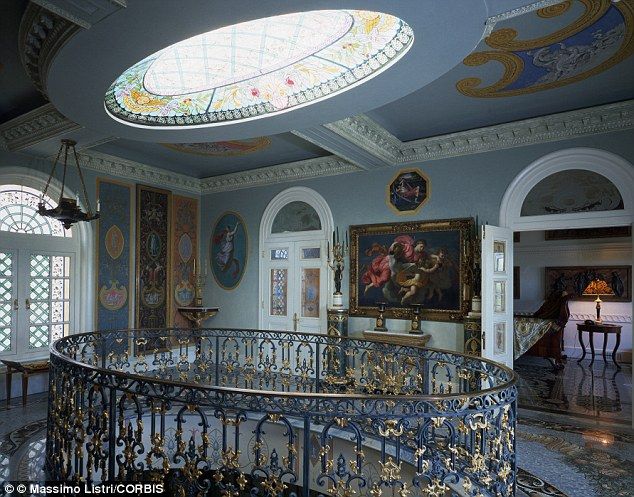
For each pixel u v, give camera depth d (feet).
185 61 18.19
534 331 34.42
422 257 25.98
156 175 32.27
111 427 11.73
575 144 21.97
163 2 10.50
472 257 24.31
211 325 35.22
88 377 12.71
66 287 27.63
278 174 31.91
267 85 18.44
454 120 23.31
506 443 11.37
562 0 11.43
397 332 25.88
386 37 14.33
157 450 11.24
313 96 17.44
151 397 11.40
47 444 14.92
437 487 10.73
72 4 10.57
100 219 28.84
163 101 19.47
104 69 13.80
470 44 13.01
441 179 25.72
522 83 18.97
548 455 16.38
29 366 22.34
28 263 25.70
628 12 13.93
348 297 28.68
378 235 27.66
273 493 10.64
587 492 13.66
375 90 16.12
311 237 30.48
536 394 25.52
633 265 20.24
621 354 39.29
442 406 11.27
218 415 10.98
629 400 24.31
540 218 22.80
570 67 17.56
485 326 21.59
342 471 10.49
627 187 20.56
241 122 19.26
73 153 26.21
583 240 42.73
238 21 11.37
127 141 27.48
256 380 28.12
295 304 30.99
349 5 10.87
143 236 31.48
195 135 20.65
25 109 21.49
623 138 20.81
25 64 14.83
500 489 11.13
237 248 34.27
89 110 17.17
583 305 42.91
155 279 32.22
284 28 16.34
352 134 22.29
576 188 22.03
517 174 23.38
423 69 14.56
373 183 28.19
